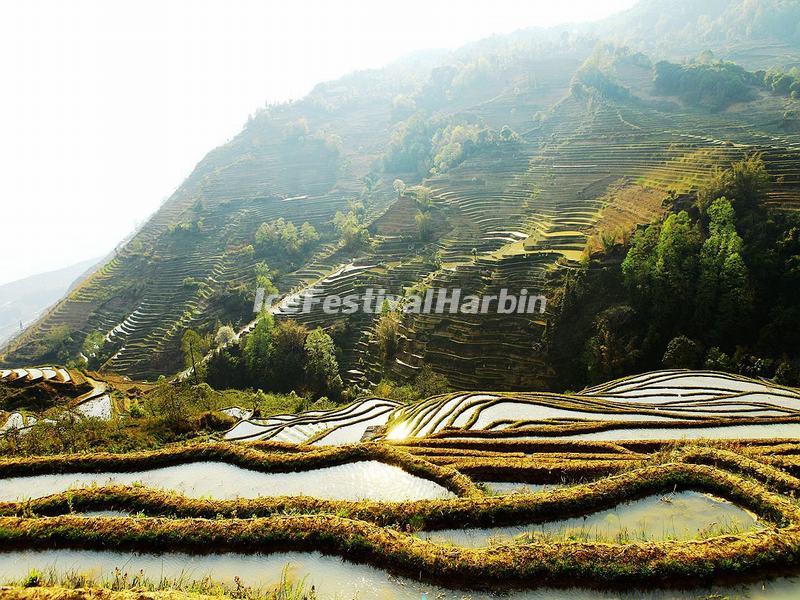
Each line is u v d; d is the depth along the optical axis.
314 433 44.50
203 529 16.97
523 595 13.75
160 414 53.03
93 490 20.88
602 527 17.66
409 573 14.73
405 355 80.00
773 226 65.31
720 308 62.34
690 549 14.79
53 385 79.75
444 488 22.92
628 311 68.06
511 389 68.19
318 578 14.85
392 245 111.94
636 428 33.50
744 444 29.36
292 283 120.88
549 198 107.38
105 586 14.67
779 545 14.82
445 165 150.25
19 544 16.98
